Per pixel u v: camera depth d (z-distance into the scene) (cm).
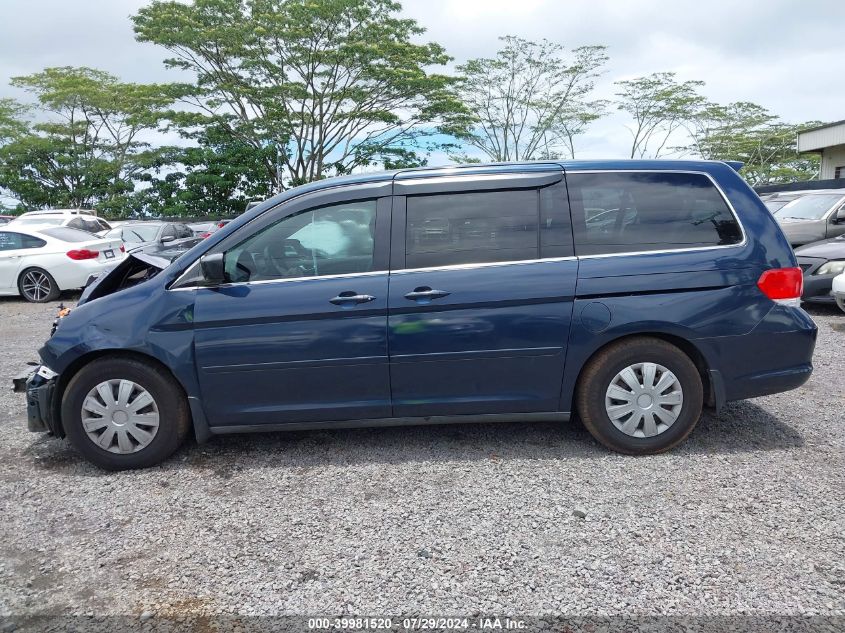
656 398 367
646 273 356
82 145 3272
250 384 362
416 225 363
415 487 341
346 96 2838
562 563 267
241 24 2688
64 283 1140
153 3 2691
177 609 243
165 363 358
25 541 295
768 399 477
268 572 266
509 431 419
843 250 797
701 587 248
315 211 368
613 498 323
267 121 2920
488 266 358
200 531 301
